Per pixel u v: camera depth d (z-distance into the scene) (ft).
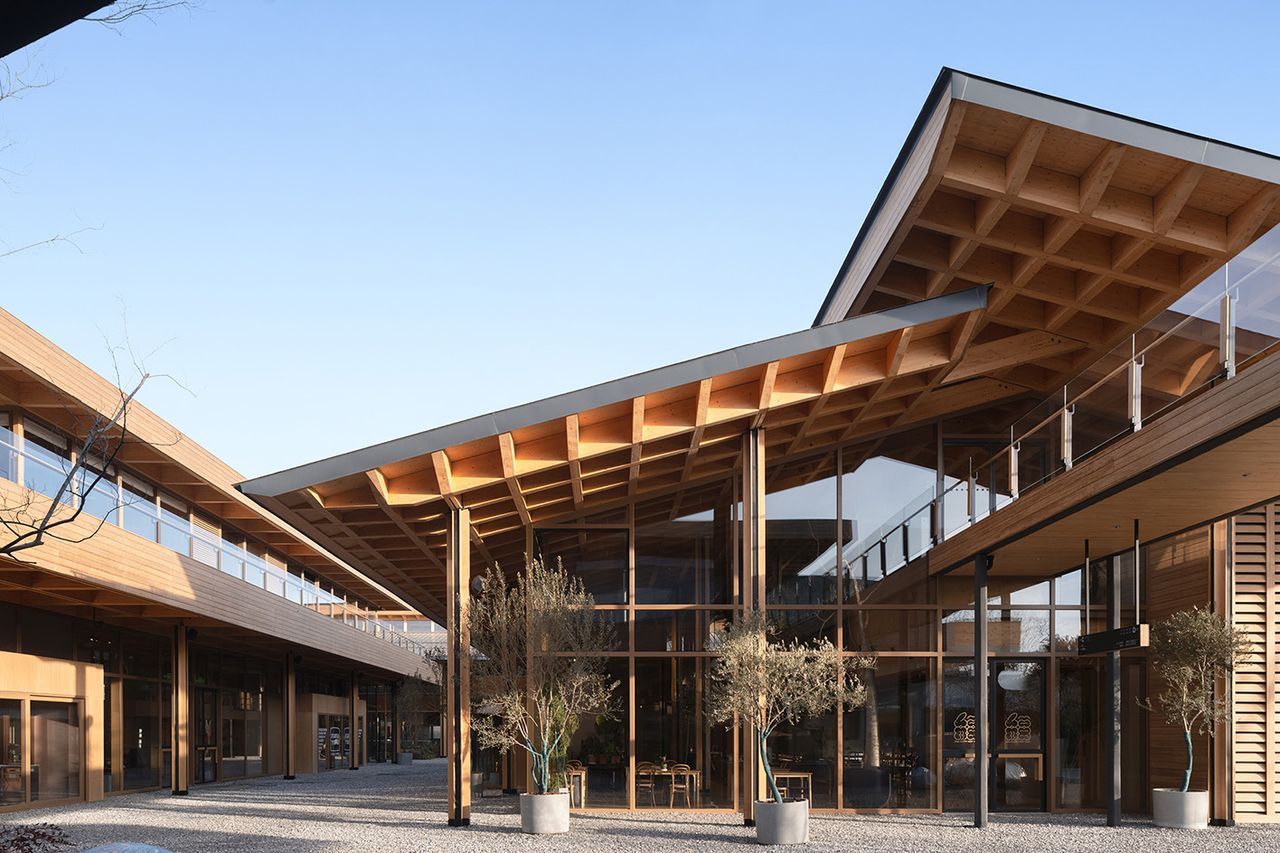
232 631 91.97
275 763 115.85
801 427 55.98
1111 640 44.34
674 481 61.05
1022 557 52.85
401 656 145.07
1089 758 58.44
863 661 58.29
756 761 50.44
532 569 54.24
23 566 54.90
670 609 59.82
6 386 63.10
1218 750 52.42
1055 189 42.52
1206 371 33.17
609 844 43.80
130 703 82.28
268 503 48.01
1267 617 53.93
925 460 61.21
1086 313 54.39
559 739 52.80
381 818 56.08
